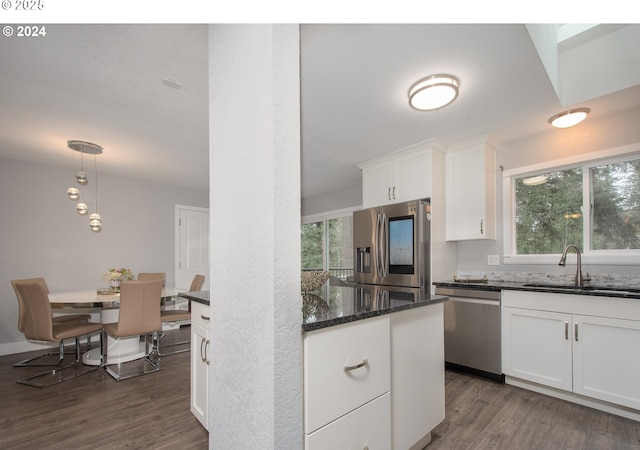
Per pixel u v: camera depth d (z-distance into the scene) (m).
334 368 1.14
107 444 1.83
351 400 1.20
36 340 2.95
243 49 1.13
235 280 1.14
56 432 1.95
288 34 1.05
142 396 2.46
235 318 1.14
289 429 0.97
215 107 1.32
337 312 1.28
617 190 2.59
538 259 2.92
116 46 1.72
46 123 2.75
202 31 1.60
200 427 2.00
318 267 5.77
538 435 1.85
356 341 1.24
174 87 2.15
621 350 2.02
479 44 1.69
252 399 1.03
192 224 5.45
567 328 2.25
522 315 2.48
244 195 1.10
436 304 1.85
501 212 3.17
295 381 1.00
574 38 2.32
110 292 3.49
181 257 5.29
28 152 3.57
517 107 2.42
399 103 2.35
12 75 2.00
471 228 3.08
